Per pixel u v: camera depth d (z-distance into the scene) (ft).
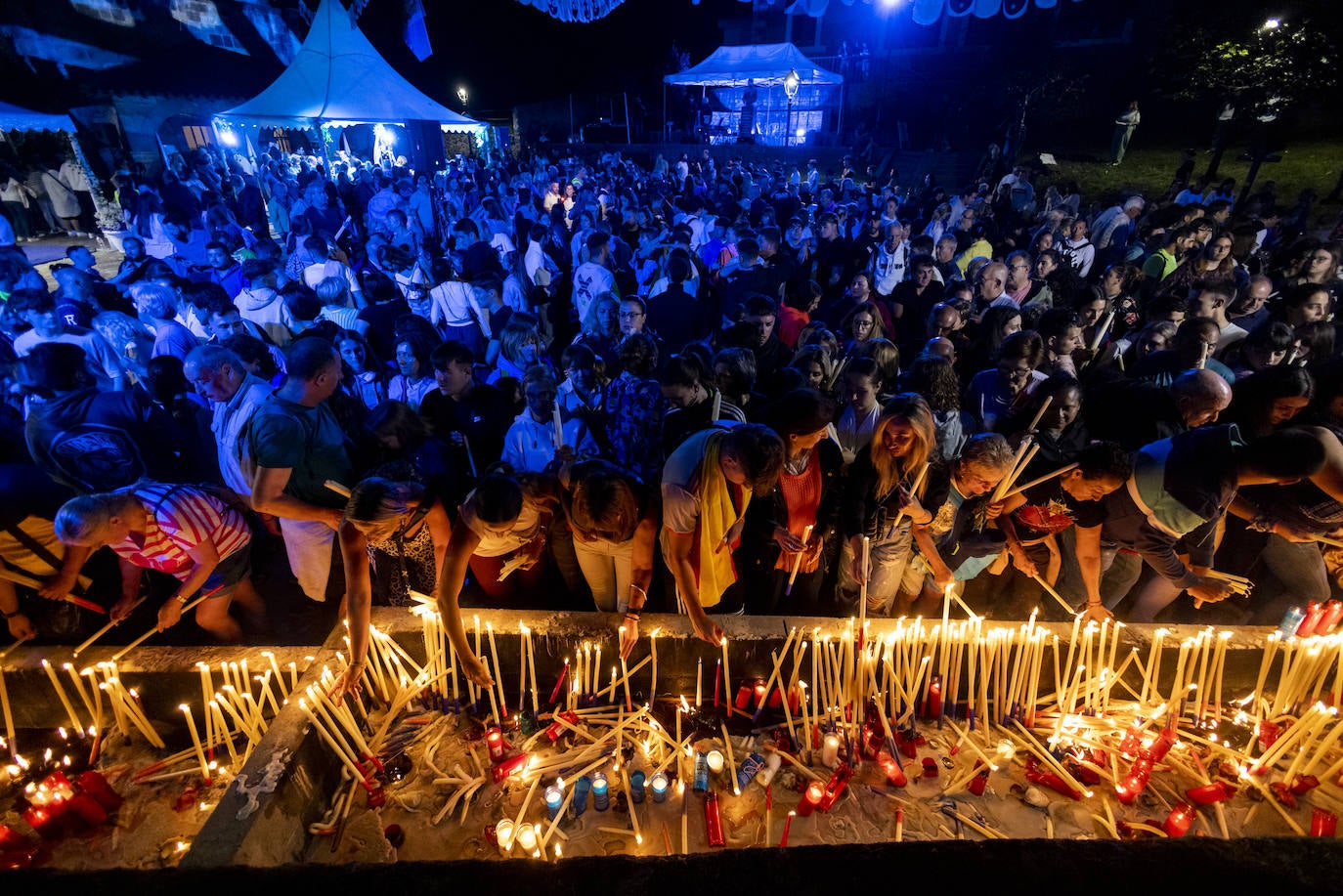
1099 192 63.00
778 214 41.73
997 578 13.23
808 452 10.97
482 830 9.14
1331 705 10.58
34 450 12.48
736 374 13.42
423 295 20.58
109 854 8.87
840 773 9.73
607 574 11.72
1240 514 11.76
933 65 88.43
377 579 12.73
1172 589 12.18
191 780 9.86
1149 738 10.23
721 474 9.55
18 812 9.63
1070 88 80.43
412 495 10.07
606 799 9.32
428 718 10.83
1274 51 56.44
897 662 10.98
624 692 11.25
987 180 66.33
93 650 10.68
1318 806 9.35
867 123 91.25
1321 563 12.12
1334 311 20.86
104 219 52.24
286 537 12.00
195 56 65.31
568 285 27.32
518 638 10.93
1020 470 10.44
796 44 96.22
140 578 11.84
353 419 14.02
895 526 11.45
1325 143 65.36
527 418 13.24
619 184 54.29
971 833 9.07
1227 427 9.72
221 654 10.70
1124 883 3.48
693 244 33.01
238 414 12.55
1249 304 18.06
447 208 43.62
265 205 49.11
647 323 20.85
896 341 22.21
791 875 3.70
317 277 22.16
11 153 50.44
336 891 3.62
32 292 15.67
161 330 17.17
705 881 3.69
